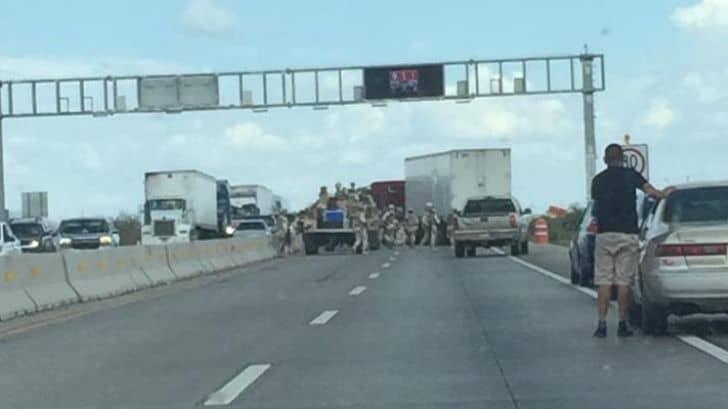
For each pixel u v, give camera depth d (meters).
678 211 14.88
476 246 43.69
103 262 26.08
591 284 24.47
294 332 16.89
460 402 10.71
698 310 14.50
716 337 14.81
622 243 14.91
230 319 19.31
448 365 13.05
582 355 13.52
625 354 13.45
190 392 11.66
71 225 51.53
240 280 31.84
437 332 16.41
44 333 17.81
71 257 24.05
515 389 11.33
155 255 30.66
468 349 14.41
